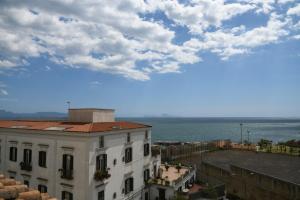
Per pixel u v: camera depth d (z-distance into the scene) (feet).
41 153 108.99
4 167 121.90
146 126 139.44
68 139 100.48
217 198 130.11
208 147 230.68
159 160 154.81
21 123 132.57
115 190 110.11
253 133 615.16
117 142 112.68
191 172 160.76
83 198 94.99
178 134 597.52
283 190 110.93
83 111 123.95
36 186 108.99
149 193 135.74
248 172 131.54
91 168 96.32
